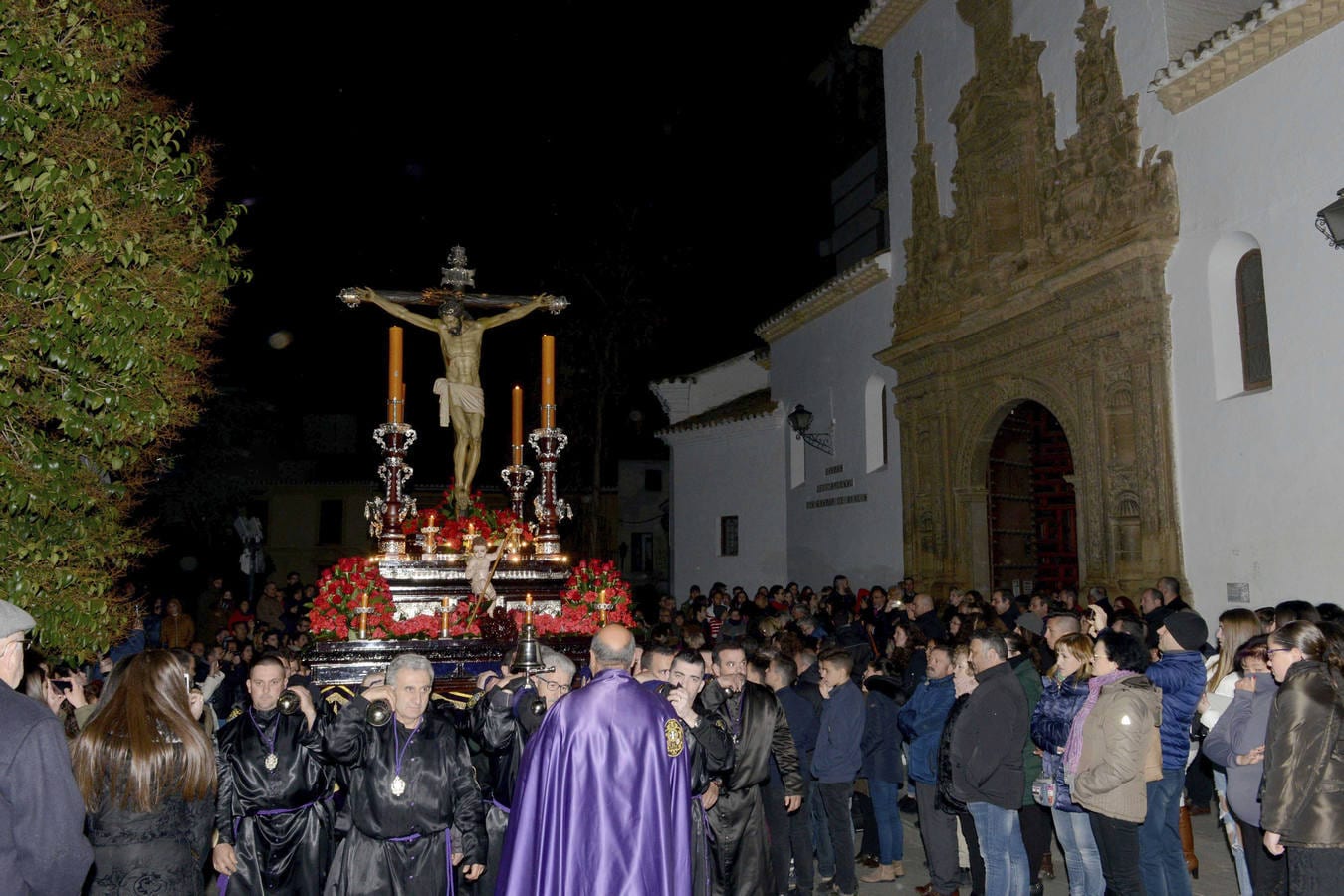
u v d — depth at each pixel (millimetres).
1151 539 13453
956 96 18375
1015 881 6734
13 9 6633
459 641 10023
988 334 17203
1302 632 5395
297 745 6266
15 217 6750
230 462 29969
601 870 4977
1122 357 14102
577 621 10883
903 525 19719
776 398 25984
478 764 6605
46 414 6895
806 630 13477
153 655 4711
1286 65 11680
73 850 3814
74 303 6586
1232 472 12352
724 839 6906
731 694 7016
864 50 25750
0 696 3871
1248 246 12484
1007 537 18203
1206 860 8930
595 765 5094
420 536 11242
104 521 7543
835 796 7891
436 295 12578
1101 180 14539
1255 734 5992
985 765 6707
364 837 5625
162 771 4465
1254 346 12445
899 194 20281
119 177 7559
